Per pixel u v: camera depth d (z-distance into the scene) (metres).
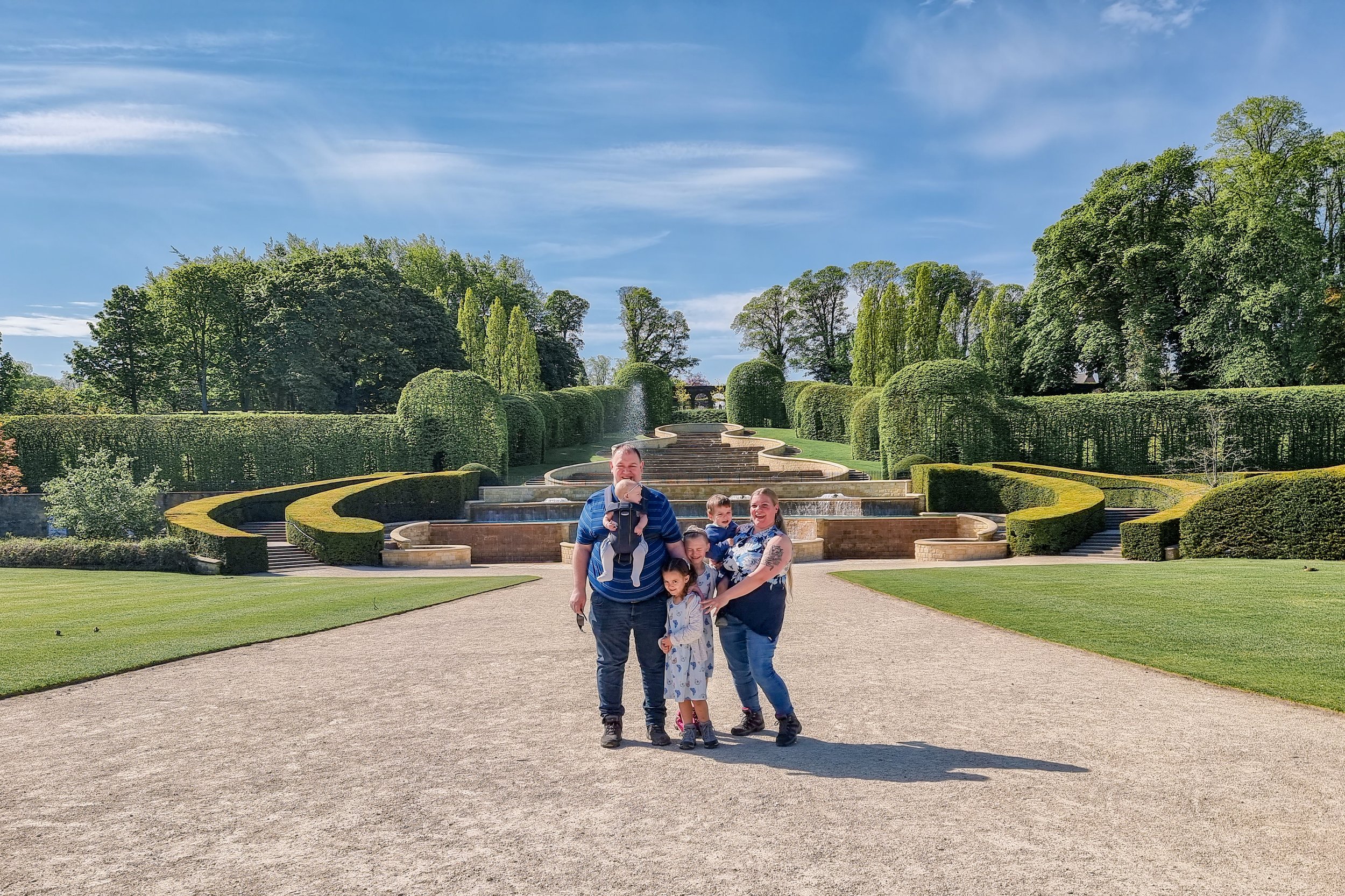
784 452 48.34
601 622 4.75
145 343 53.19
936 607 11.65
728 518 5.22
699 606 4.75
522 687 6.65
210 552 20.94
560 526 26.41
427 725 5.40
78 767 4.52
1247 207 41.78
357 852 3.28
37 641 8.89
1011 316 65.81
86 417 37.31
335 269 53.09
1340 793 3.88
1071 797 3.83
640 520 4.70
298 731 5.26
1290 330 41.12
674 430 64.56
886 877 2.97
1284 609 10.05
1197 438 36.97
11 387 51.59
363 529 23.84
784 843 3.30
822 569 20.77
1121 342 46.84
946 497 31.27
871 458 45.59
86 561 21.03
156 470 26.39
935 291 76.00
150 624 10.30
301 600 13.25
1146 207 45.69
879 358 55.81
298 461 38.09
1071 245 47.06
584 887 2.91
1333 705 5.59
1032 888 2.87
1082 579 14.59
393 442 38.44
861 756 4.56
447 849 3.30
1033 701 5.91
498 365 60.53
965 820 3.54
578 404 58.47
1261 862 3.09
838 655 8.00
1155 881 2.93
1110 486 31.80
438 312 59.03
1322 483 17.58
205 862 3.20
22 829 3.60
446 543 26.45
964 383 37.34
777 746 4.79
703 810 3.71
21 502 34.25
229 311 55.06
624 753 4.68
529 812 3.72
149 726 5.44
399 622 10.86
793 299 86.25
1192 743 4.78
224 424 37.72
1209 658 7.37
